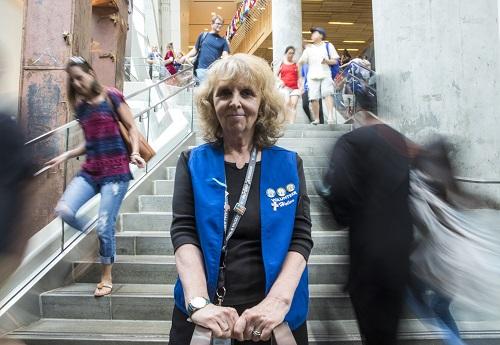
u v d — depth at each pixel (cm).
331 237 397
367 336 183
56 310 322
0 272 99
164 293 327
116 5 687
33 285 318
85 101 319
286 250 145
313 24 2152
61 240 364
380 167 182
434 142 203
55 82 454
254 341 129
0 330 286
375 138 184
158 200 485
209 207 145
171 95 719
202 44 864
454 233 183
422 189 186
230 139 155
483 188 407
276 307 131
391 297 178
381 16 472
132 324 310
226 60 154
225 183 150
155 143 636
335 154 189
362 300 183
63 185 386
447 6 438
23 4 455
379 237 178
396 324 179
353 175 183
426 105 434
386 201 180
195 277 138
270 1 1798
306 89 857
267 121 158
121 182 325
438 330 197
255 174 152
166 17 2231
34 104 450
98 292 321
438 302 188
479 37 437
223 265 144
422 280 181
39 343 281
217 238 143
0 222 96
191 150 162
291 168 153
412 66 440
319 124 799
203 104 161
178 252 145
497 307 183
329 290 323
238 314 141
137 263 362
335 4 1886
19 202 100
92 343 281
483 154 426
